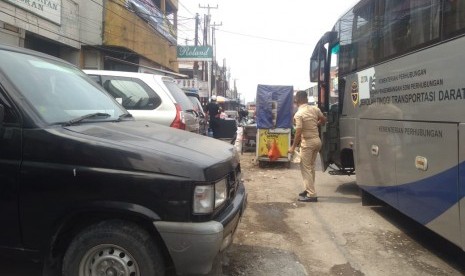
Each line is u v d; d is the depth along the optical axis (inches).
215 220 125.6
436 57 169.6
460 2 152.9
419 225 235.9
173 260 121.9
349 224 240.2
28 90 138.1
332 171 331.3
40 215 125.9
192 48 1250.0
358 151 271.1
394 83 212.1
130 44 746.2
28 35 551.8
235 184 152.9
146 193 121.4
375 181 240.4
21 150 127.1
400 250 199.2
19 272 159.5
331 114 328.8
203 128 461.1
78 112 152.8
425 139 178.9
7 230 128.9
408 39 195.5
